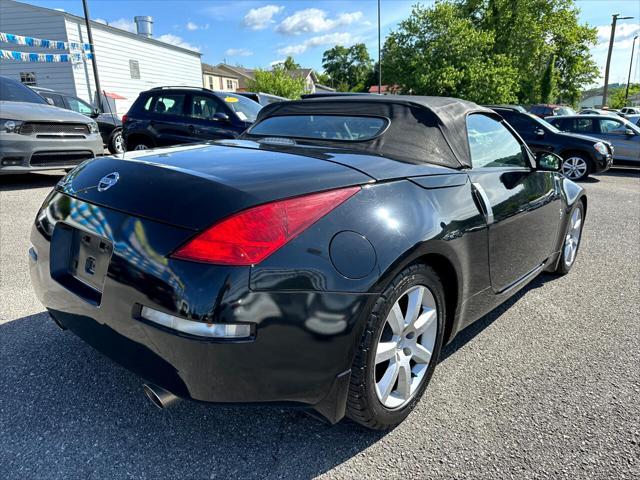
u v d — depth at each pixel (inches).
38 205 235.1
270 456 73.3
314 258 62.7
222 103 318.7
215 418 82.1
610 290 147.0
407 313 77.1
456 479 69.1
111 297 66.7
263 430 79.4
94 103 779.4
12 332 109.0
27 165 247.1
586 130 479.2
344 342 64.8
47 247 81.6
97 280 71.5
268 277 59.7
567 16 1473.9
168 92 340.2
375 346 69.5
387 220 71.3
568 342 112.5
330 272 63.3
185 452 73.7
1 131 237.5
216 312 58.0
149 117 342.0
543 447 75.8
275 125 113.7
